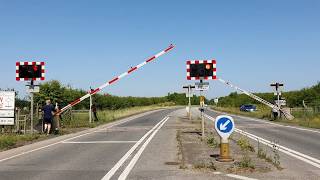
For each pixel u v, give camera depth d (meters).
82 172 11.52
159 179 10.43
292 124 34.09
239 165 12.12
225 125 13.05
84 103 58.09
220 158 13.09
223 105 104.88
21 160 13.99
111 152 15.97
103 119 40.75
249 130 27.12
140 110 71.75
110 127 31.58
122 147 17.62
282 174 11.00
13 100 24.66
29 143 19.89
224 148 13.05
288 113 40.97
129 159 13.98
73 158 14.38
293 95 66.69
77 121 34.88
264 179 10.36
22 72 24.19
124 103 85.75
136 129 28.94
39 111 31.17
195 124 34.72
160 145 18.20
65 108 32.38
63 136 23.67
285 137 21.89
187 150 15.94
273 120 40.72
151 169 11.90
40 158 14.47
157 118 47.31
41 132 25.44
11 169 12.10
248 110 70.31
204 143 18.47
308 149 16.56
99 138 22.09
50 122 24.81
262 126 31.47
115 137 22.56
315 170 11.64
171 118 46.97
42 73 24.27
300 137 21.83
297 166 12.34
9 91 24.64
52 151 16.52
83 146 18.27
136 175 10.99
